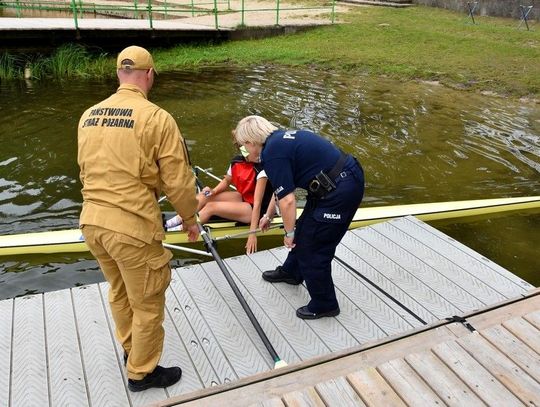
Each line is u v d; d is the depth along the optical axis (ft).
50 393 9.05
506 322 9.42
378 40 47.75
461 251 13.88
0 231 16.51
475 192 20.13
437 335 9.34
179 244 15.92
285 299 11.78
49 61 37.70
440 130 26.84
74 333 10.54
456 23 54.29
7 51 38.60
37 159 22.06
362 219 17.21
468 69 38.34
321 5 67.41
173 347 10.19
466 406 7.64
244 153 14.32
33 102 30.22
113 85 34.55
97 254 8.02
